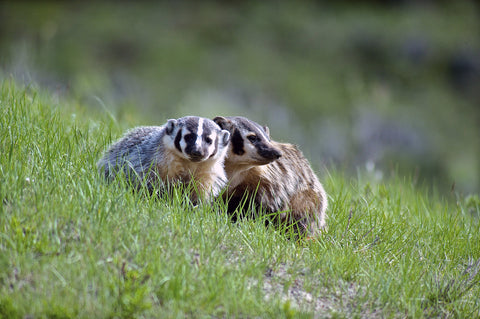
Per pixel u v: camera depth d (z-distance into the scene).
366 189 14.95
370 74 52.31
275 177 12.09
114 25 52.66
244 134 11.69
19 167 9.76
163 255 8.78
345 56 53.69
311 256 10.20
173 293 8.09
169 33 53.00
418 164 41.50
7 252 8.26
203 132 10.70
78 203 9.23
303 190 12.66
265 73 49.25
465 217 13.91
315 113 45.19
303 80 49.12
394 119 45.41
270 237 10.28
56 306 7.55
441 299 9.82
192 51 50.75
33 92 14.66
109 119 15.70
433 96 50.59
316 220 12.48
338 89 48.88
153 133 11.48
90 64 46.06
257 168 11.88
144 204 10.01
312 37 55.41
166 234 9.27
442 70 53.94
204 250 9.18
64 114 14.88
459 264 11.49
